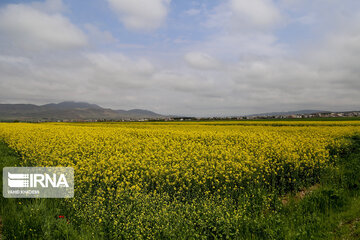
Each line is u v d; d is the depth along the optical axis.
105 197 7.43
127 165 9.76
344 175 9.33
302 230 5.79
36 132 21.64
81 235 5.54
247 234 5.80
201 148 13.43
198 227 5.92
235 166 8.96
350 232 5.49
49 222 5.78
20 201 6.94
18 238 5.34
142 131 23.66
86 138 16.83
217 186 8.02
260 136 18.03
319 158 10.66
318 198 7.34
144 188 7.80
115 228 5.72
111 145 14.97
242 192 8.00
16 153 13.98
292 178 9.43
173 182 8.10
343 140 14.44
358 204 6.77
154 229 5.61
